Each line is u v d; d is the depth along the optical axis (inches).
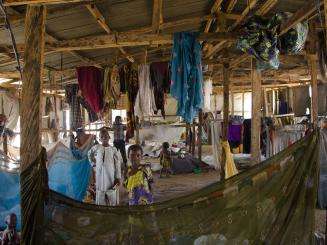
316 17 186.2
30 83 113.0
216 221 96.7
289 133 299.4
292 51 184.9
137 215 103.0
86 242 103.1
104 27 187.2
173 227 100.1
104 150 211.6
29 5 113.8
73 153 231.3
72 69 292.8
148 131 538.3
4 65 261.3
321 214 208.2
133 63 251.4
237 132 404.5
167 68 244.1
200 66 178.2
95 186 223.1
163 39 177.9
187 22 213.9
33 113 112.3
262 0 183.8
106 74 250.8
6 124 321.4
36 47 114.0
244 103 628.1
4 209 194.9
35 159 107.7
